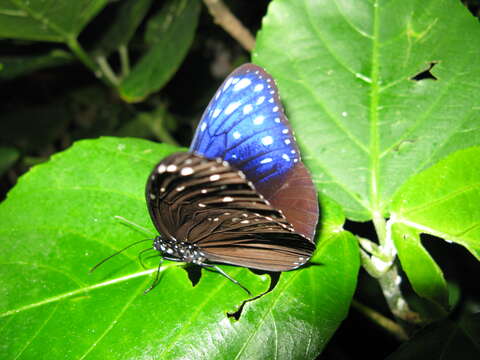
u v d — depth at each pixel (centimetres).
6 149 27
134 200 14
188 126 32
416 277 12
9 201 14
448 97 14
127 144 15
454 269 20
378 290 22
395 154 14
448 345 11
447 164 13
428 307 13
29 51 26
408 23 15
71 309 12
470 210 13
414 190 13
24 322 12
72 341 12
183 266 13
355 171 14
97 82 32
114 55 30
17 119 33
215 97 12
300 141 15
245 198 11
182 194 11
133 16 25
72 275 13
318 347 11
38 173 15
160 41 23
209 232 13
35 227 14
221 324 12
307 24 15
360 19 15
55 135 33
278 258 12
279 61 15
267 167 13
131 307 12
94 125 33
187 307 12
